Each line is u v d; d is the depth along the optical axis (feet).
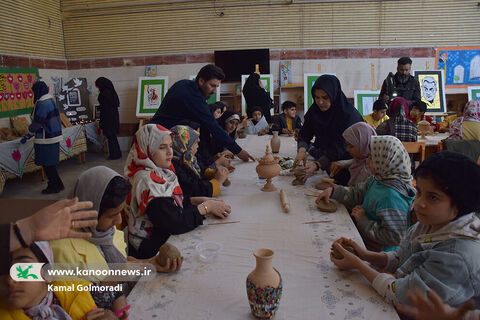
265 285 3.25
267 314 3.32
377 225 5.52
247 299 3.73
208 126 9.20
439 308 2.59
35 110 15.03
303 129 10.24
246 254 4.69
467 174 3.26
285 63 23.70
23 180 18.42
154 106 24.61
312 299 3.68
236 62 23.81
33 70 21.56
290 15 23.17
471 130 11.74
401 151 5.42
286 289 3.87
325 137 8.88
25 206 9.21
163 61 24.63
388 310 3.49
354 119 8.36
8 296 2.73
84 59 25.22
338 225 5.56
